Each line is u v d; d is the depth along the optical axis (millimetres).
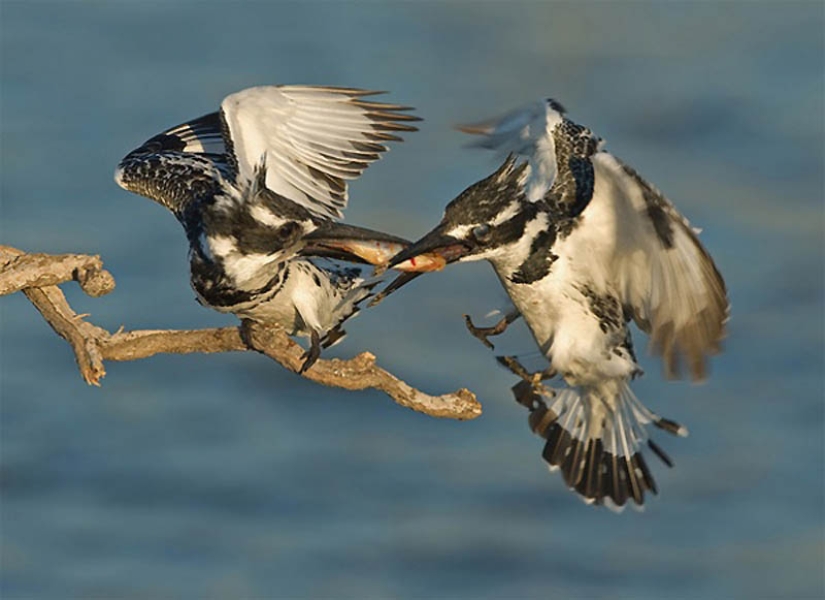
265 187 8055
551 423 7805
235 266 7766
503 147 7902
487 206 7156
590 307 7289
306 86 8328
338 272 8227
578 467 7754
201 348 8070
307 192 8234
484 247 7164
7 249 7855
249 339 7965
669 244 6695
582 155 7383
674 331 6883
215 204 7969
